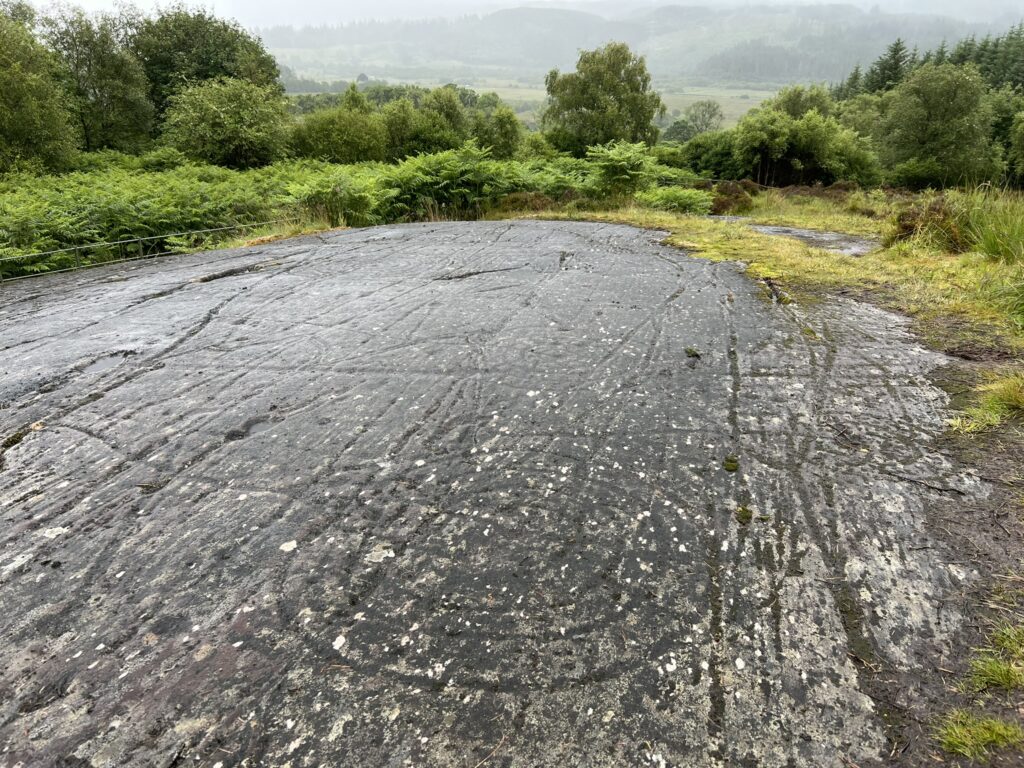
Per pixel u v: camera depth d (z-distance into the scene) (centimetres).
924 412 233
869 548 166
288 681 134
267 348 323
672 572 162
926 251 499
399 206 948
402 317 365
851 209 1179
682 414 239
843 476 196
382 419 243
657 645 141
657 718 124
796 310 357
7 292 485
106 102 2289
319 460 216
